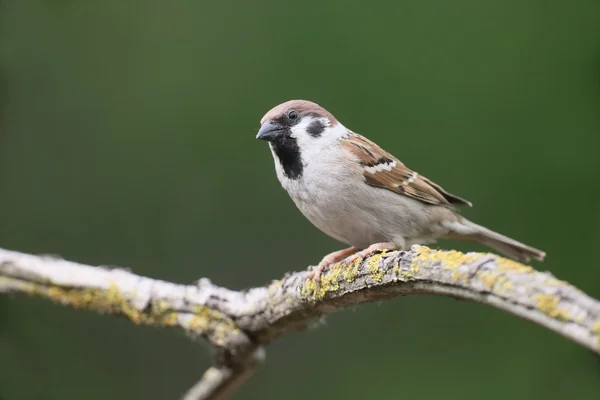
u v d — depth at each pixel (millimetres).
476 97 10844
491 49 11000
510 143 10609
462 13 11156
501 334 9875
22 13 11383
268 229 10953
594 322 3625
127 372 9969
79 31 11445
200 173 11102
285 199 11000
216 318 7109
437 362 9938
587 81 10688
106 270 7398
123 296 7223
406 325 10203
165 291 7219
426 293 4965
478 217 10383
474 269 4328
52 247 10805
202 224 10922
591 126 10492
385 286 5410
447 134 10758
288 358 10266
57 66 11336
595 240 10062
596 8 10906
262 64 11305
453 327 10086
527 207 10352
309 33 11344
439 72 11000
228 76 11312
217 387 7391
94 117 11234
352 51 11203
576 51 10805
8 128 11102
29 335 9797
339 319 10336
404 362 10031
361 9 11344
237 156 11141
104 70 11367
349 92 11047
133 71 11383
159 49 11461
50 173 11047
